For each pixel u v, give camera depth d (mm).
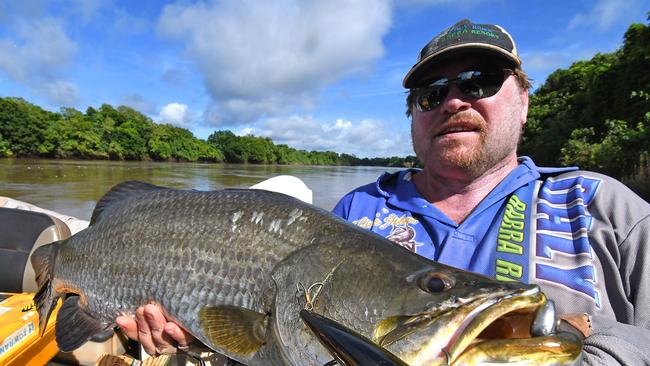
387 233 564
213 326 465
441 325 304
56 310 711
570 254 458
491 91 535
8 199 1195
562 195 510
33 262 692
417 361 298
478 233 508
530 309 302
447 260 500
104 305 575
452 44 533
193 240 506
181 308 497
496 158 547
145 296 529
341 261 402
